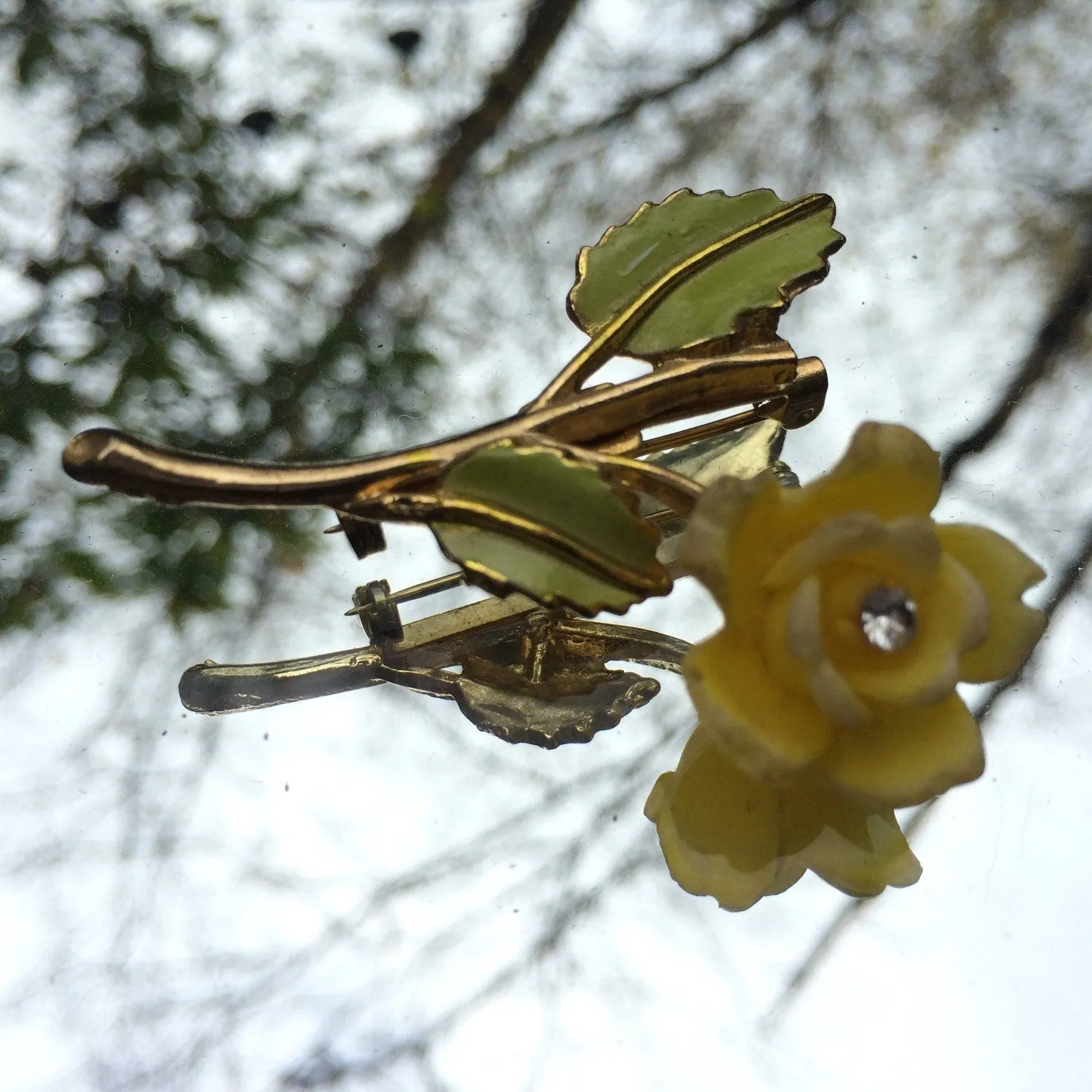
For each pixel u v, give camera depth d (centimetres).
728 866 12
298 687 15
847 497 11
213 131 21
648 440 14
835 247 14
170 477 12
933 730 11
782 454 17
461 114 23
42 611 19
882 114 24
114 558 19
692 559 11
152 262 21
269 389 20
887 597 10
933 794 11
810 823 12
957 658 11
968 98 23
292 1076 17
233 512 19
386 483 12
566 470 12
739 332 14
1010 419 20
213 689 15
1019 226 22
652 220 14
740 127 24
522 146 23
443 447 12
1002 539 11
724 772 12
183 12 21
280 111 22
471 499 12
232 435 20
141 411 20
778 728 11
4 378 20
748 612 11
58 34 21
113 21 21
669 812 12
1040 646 18
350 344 21
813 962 17
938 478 11
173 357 20
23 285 20
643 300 13
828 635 11
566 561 12
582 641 15
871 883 12
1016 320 21
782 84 24
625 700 15
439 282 22
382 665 15
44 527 19
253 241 21
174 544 19
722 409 13
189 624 19
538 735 15
